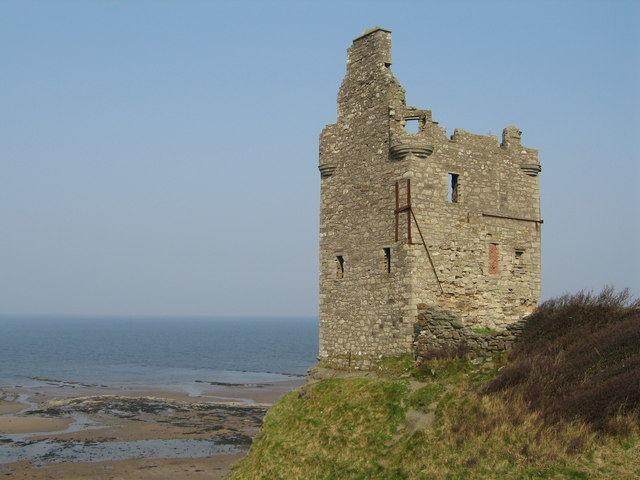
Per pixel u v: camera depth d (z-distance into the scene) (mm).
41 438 46375
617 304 22281
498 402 18297
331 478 19375
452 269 25078
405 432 19594
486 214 26281
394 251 24750
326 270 27938
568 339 20719
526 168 27734
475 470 16312
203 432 49000
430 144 24641
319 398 23219
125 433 48375
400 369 23297
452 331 22594
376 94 26172
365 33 26891
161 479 36406
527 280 27312
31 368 107500
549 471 15281
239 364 121625
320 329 27969
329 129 28266
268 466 21344
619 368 17812
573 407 16906
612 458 15047
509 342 21828
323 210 28359
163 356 140625
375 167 25922
